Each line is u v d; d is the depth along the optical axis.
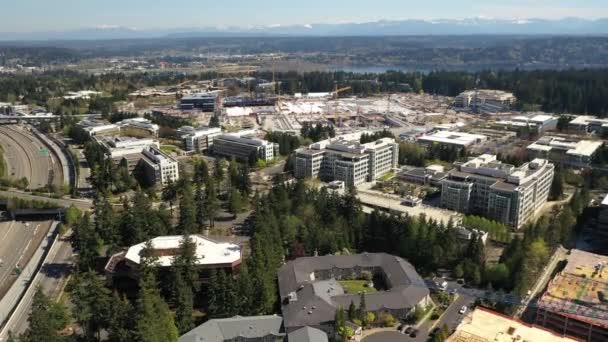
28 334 185.38
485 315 195.62
